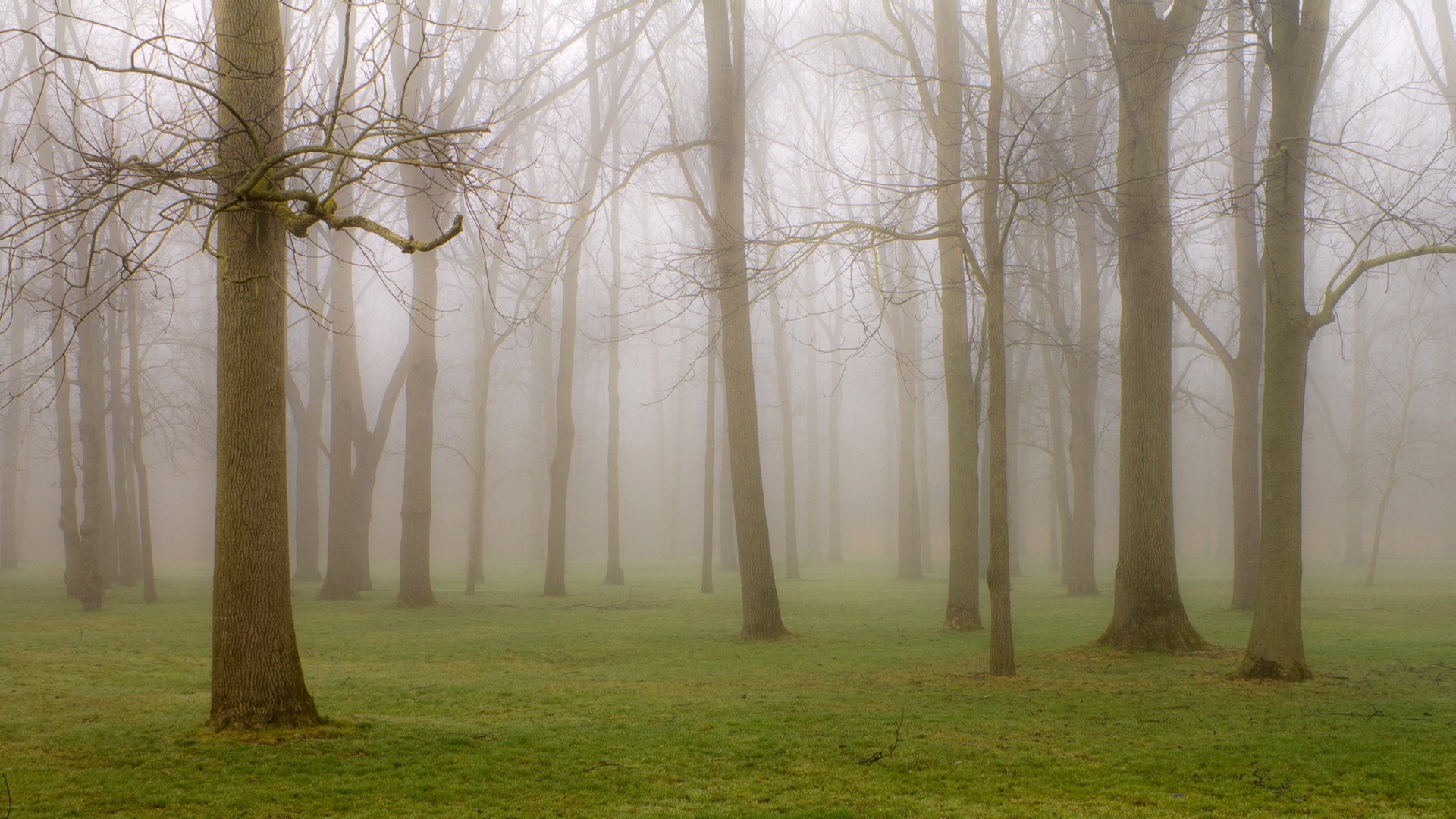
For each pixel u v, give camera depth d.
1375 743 9.69
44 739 9.88
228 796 8.00
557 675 14.77
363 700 12.50
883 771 8.91
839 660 16.23
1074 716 11.23
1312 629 19.53
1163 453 16.58
